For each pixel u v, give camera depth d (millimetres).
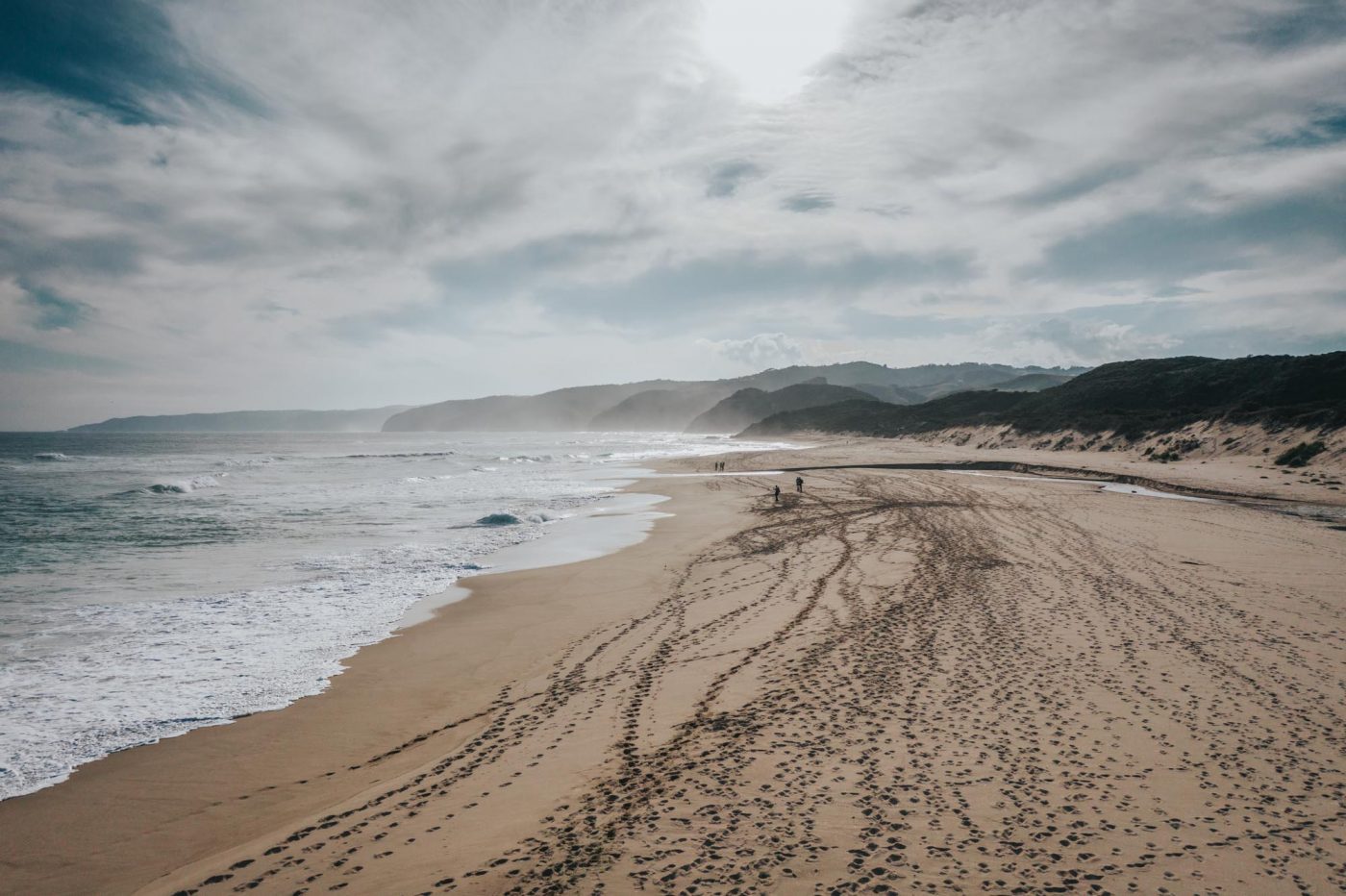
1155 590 13914
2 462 81188
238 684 11008
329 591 17141
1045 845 5453
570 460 83312
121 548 23500
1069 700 8383
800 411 188250
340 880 5547
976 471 53969
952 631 11344
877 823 5840
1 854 6660
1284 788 6285
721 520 28188
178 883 5789
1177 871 5086
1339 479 33312
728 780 6727
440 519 30562
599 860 5469
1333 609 12453
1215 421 51531
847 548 19984
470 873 5449
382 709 9930
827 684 9141
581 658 11562
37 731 9320
